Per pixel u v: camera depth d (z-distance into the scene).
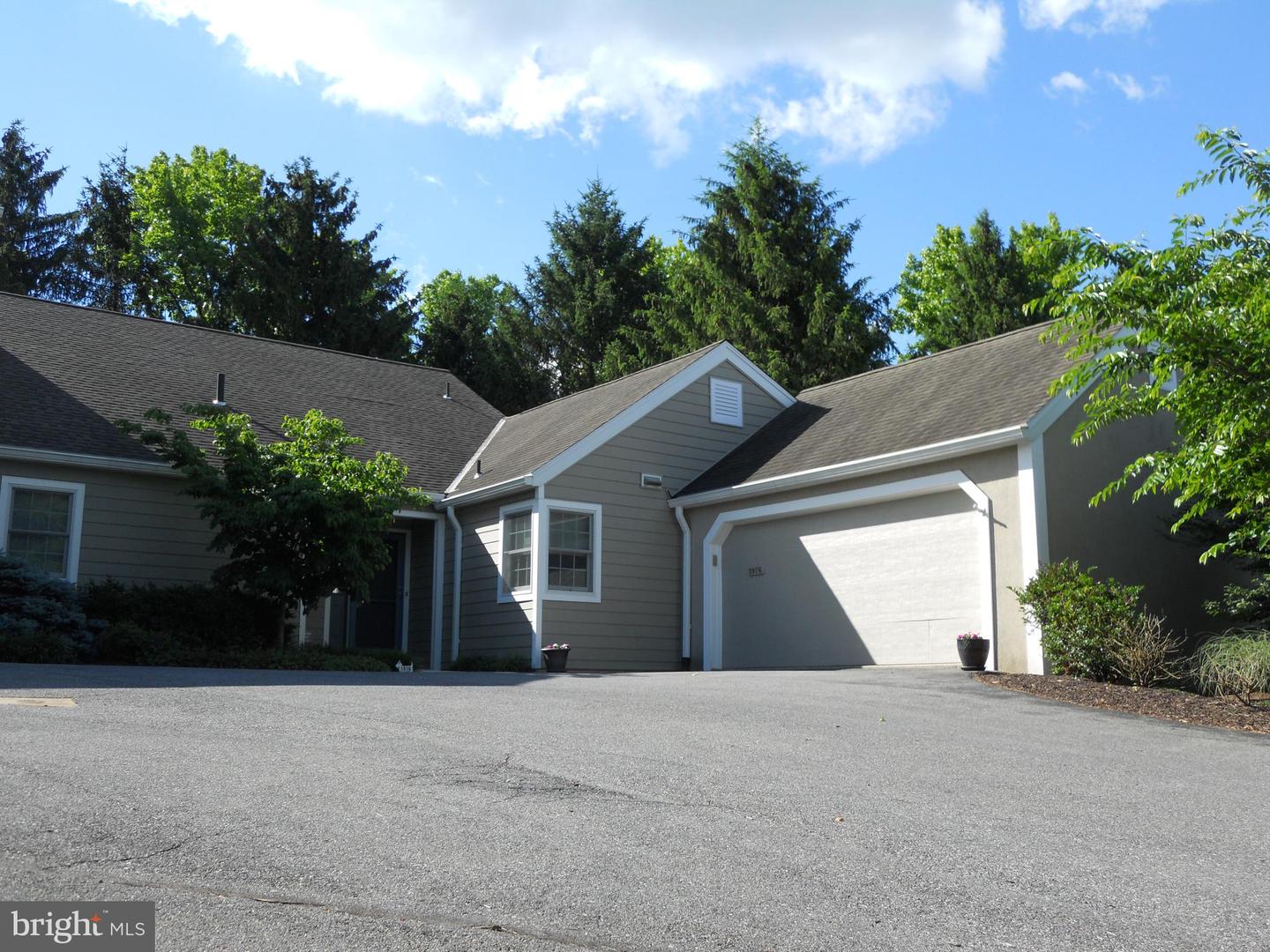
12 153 45.69
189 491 15.91
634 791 6.65
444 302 44.44
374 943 4.10
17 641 13.40
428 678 13.10
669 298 39.12
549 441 20.47
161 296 43.56
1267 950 4.45
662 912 4.57
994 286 37.31
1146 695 12.23
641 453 19.88
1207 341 10.41
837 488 17.45
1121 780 7.86
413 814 5.82
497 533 19.36
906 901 4.86
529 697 10.70
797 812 6.34
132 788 5.94
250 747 7.25
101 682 10.25
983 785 7.42
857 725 9.88
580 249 44.97
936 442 15.83
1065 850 5.85
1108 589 13.88
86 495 16.86
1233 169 10.77
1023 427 14.66
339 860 4.99
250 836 5.25
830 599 17.70
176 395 19.64
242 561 16.23
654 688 12.20
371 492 16.36
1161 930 4.64
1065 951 4.36
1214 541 15.62
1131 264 11.03
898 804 6.70
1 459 16.12
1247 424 10.32
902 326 43.66
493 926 4.32
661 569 19.88
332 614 20.03
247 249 41.19
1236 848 6.09
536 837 5.54
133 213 43.50
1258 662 12.29
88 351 20.00
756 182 37.12
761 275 36.00
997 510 15.18
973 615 15.46
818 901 4.81
